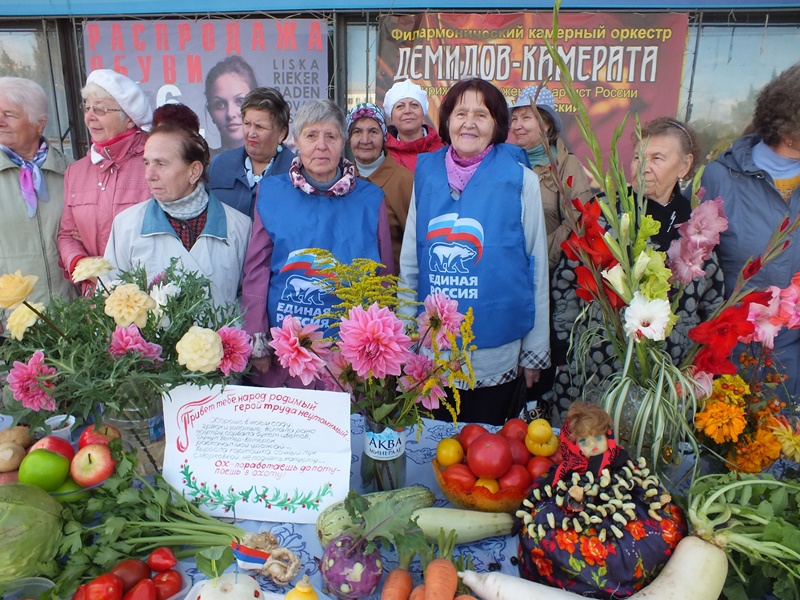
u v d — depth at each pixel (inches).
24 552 41.5
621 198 51.7
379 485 54.8
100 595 40.0
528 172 86.4
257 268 84.3
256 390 52.1
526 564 45.1
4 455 52.4
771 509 43.6
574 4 177.2
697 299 68.4
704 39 178.1
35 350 52.0
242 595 39.5
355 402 52.8
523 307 86.3
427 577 41.1
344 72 193.5
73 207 104.7
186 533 48.5
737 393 53.4
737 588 43.3
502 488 50.8
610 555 41.4
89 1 188.7
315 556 48.8
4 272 108.3
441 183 87.8
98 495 48.8
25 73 199.9
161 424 57.6
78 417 58.4
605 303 55.2
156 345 52.4
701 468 56.2
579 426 44.3
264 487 52.9
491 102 82.7
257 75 192.4
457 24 183.2
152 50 193.3
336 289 54.4
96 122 101.0
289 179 85.9
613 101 182.5
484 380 88.3
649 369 53.1
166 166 79.2
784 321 50.0
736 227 91.3
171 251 83.2
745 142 93.7
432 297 52.4
